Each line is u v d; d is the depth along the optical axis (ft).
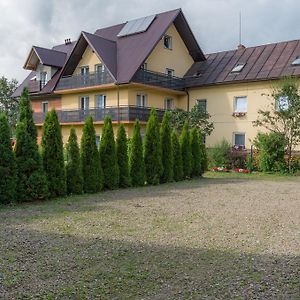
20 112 36.91
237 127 86.02
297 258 18.81
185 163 58.23
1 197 33.09
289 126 69.10
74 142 40.47
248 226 25.85
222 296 14.10
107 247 20.24
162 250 19.88
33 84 108.88
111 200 36.37
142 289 14.67
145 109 85.40
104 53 87.81
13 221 26.45
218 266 17.47
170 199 37.22
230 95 87.04
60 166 38.14
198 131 62.69
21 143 35.22
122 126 47.65
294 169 68.80
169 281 15.52
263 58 87.81
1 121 33.99
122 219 27.55
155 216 28.81
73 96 96.99
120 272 16.42
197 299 13.82
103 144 44.91
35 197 35.17
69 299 13.65
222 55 97.45
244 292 14.48
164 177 53.16
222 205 33.96
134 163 48.96
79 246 20.33
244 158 75.15
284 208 32.76
